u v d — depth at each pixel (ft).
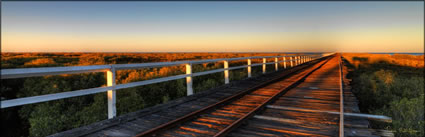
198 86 39.65
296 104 20.20
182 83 38.24
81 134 11.57
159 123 14.03
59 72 10.78
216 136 11.74
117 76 47.70
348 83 33.94
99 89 12.97
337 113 16.56
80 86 43.57
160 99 35.91
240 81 33.19
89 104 37.17
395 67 115.96
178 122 14.16
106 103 33.55
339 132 12.64
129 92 34.99
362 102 45.57
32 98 9.80
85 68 11.93
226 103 20.20
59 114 32.89
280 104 20.22
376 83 57.06
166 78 18.47
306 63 89.04
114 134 12.03
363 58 195.83
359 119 15.19
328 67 70.59
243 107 18.89
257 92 26.00
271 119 15.31
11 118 35.76
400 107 34.09
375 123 25.30
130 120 14.46
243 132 13.00
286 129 13.42
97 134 11.96
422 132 25.75
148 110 16.65
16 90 42.04
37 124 29.99
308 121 14.93
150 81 16.71
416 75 83.97
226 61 29.81
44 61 78.07
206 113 16.90
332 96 23.91
